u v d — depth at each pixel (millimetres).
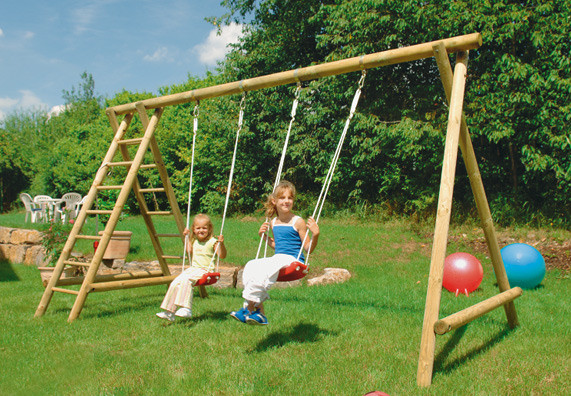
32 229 10672
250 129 19438
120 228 14195
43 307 5438
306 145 16578
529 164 11234
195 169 20984
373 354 3932
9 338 4406
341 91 15055
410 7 12109
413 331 4578
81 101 52594
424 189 13750
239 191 19953
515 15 10883
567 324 4824
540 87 10953
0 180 35500
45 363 3725
